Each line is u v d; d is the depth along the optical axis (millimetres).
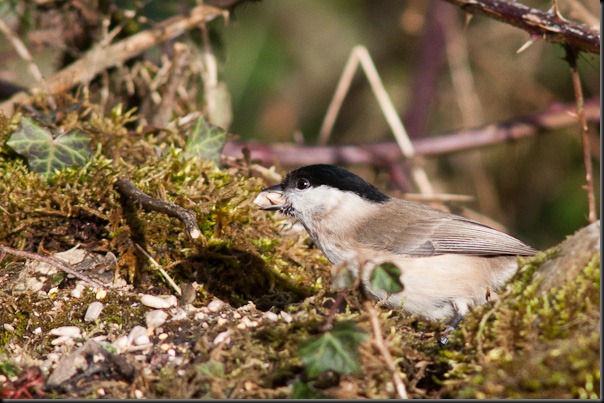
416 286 7867
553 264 5930
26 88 11148
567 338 5320
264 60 14734
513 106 14203
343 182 8422
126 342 6398
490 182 14008
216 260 7859
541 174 14070
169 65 10438
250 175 9539
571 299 5523
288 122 15203
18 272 7363
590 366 4977
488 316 5789
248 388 5512
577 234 5969
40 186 7855
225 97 11094
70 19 11008
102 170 7930
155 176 8055
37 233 7734
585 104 12141
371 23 15531
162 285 7531
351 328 5312
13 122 8430
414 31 14461
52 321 6910
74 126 8688
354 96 15359
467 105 13258
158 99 10406
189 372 5672
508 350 5512
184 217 7176
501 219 13891
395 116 11273
